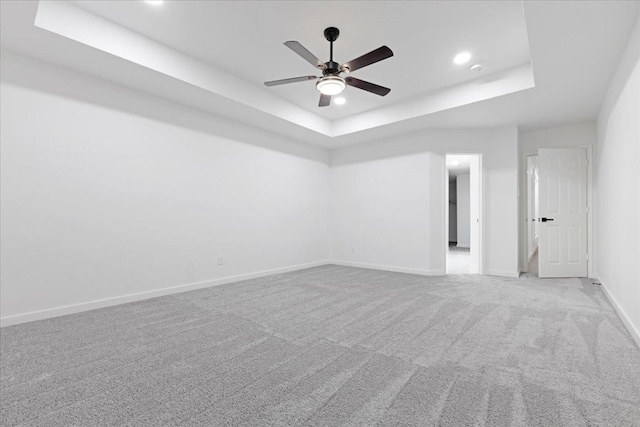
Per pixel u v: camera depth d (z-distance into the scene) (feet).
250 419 4.69
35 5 7.23
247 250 15.56
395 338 7.74
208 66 11.77
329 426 4.50
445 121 15.17
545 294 12.03
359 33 9.69
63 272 9.84
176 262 12.74
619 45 8.61
